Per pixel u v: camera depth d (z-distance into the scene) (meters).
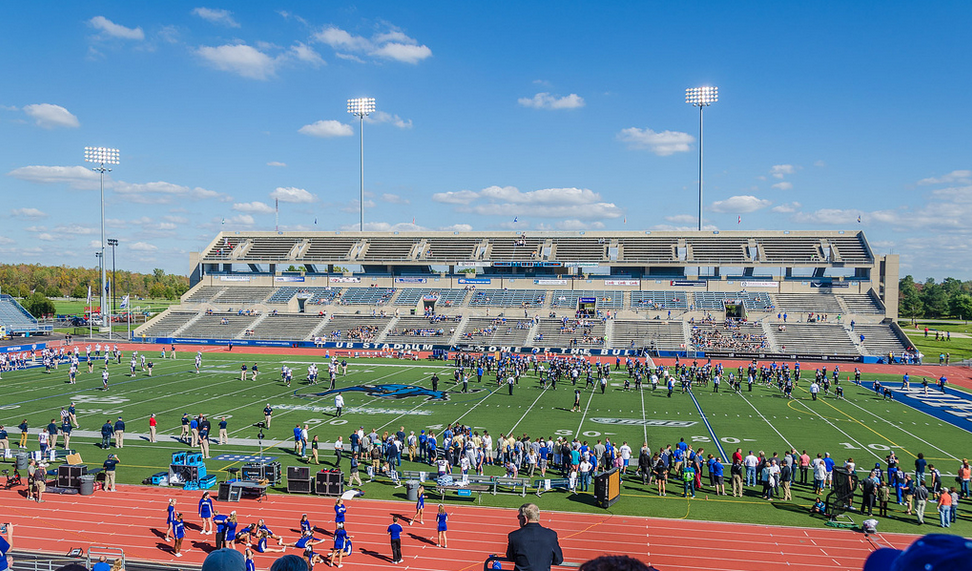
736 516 22.31
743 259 86.19
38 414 38.19
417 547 19.50
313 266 99.69
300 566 4.83
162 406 41.22
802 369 62.91
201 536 20.33
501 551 19.25
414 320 83.75
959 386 53.47
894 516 22.31
